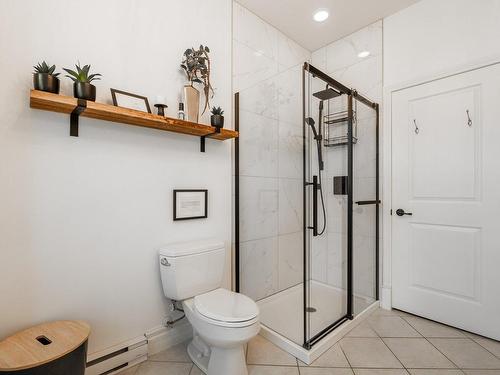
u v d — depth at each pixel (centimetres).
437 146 210
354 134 220
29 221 128
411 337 191
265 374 153
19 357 103
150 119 149
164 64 176
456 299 201
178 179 184
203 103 198
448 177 204
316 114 198
